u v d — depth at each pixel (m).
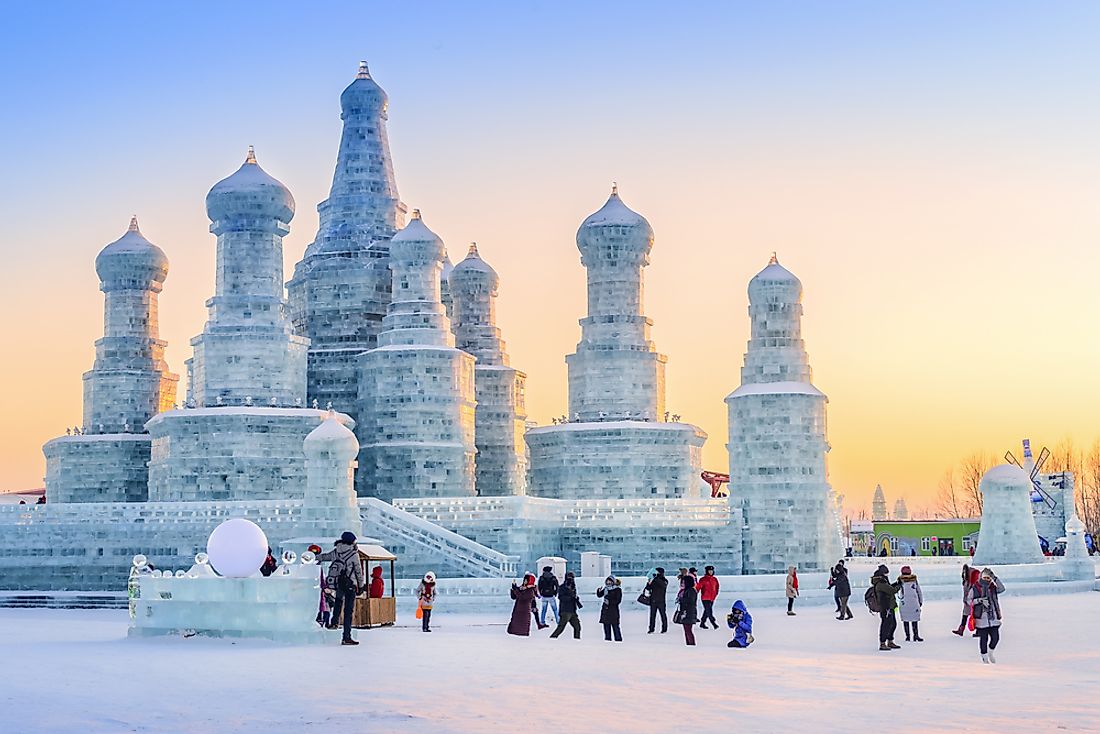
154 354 107.31
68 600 77.50
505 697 30.36
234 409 93.06
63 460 103.44
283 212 96.88
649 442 98.38
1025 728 27.02
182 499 92.06
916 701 30.88
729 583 77.31
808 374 91.25
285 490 93.12
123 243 107.44
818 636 53.16
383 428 98.25
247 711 27.70
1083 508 177.00
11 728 25.38
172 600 45.31
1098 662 42.66
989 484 102.00
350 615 42.88
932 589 80.62
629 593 72.81
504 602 68.94
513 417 110.06
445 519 84.62
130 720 26.41
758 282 91.75
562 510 88.00
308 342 99.25
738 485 89.19
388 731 25.47
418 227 100.81
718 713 28.44
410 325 99.56
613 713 28.17
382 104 108.25
